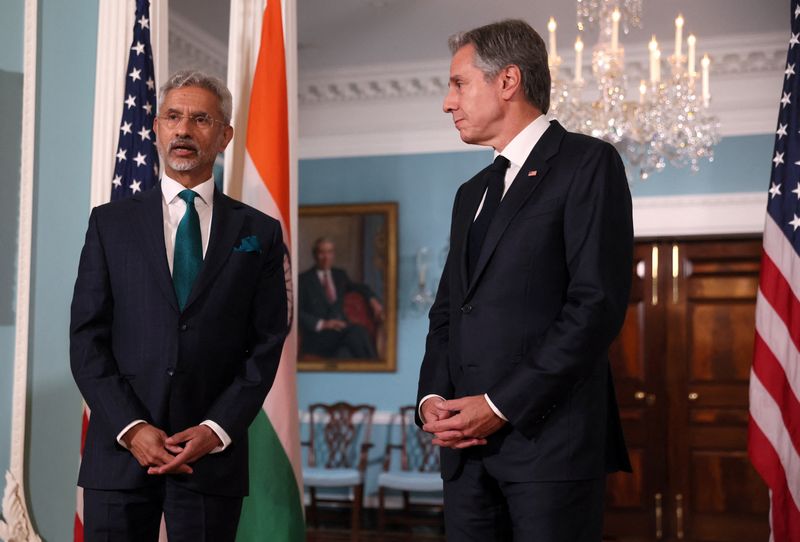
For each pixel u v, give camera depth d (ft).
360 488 26.25
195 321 8.19
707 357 27.17
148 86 12.19
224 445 8.00
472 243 7.60
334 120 29.17
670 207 26.53
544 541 6.85
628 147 22.58
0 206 12.76
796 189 11.10
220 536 8.16
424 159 28.60
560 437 6.95
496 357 7.13
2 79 12.89
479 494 7.33
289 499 11.57
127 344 8.22
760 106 26.00
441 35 25.39
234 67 12.59
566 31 25.02
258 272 8.70
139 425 7.80
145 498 8.03
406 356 28.32
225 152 12.59
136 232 8.44
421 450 27.71
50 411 12.43
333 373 28.81
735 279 27.14
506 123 7.64
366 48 26.37
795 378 10.84
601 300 6.79
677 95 20.07
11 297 12.67
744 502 26.55
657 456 27.20
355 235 28.89
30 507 12.38
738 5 23.02
